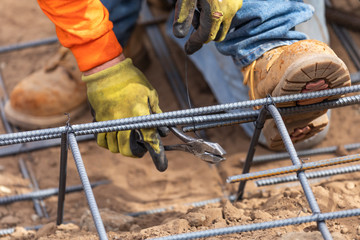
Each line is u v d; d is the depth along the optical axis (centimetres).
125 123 332
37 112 650
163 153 348
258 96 394
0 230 454
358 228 349
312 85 350
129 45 696
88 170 612
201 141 336
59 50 674
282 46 388
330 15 720
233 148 624
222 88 623
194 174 596
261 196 500
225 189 563
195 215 384
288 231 349
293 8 396
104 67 368
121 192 575
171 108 683
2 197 551
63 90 649
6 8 866
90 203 303
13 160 634
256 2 386
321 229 296
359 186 434
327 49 349
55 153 641
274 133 397
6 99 705
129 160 625
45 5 357
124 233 401
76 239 388
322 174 428
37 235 442
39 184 596
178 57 743
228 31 404
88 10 359
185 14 340
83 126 331
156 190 577
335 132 613
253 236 345
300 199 409
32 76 668
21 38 812
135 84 364
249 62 393
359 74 651
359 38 716
